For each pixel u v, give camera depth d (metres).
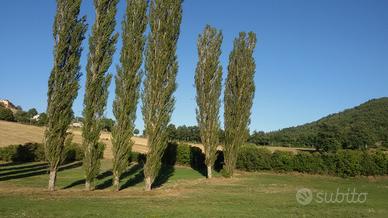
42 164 49.12
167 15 31.72
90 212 17.81
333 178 42.03
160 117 30.72
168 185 34.41
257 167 49.47
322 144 79.50
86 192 27.41
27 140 69.06
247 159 50.22
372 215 18.44
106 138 86.94
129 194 27.00
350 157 42.75
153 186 33.56
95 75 29.12
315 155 45.78
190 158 57.72
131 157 60.38
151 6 31.69
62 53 28.06
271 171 48.69
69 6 28.39
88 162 29.00
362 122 106.81
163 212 18.39
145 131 30.83
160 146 30.69
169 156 59.97
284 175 45.66
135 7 30.42
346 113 131.50
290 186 32.97
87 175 28.86
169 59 31.48
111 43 29.72
